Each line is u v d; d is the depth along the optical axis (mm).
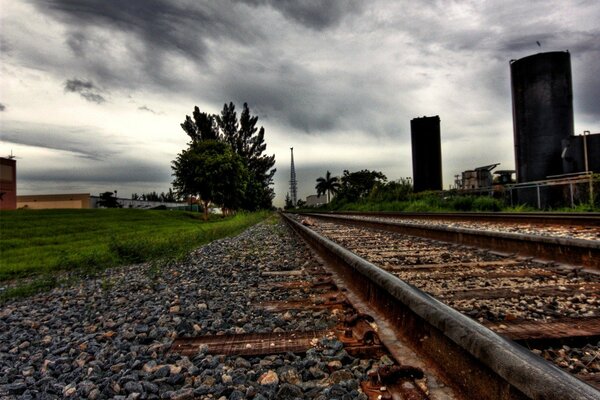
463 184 38969
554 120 25125
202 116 58438
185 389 1835
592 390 1044
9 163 61281
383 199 39406
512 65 27266
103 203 94000
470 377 1544
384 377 1696
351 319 2533
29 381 2139
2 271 7902
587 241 4324
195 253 8375
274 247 8625
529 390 1131
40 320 3756
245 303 3590
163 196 148125
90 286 5645
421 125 54812
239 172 39094
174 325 2979
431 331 1926
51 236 16531
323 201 113938
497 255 5684
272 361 2145
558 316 2652
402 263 5219
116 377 2043
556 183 18750
